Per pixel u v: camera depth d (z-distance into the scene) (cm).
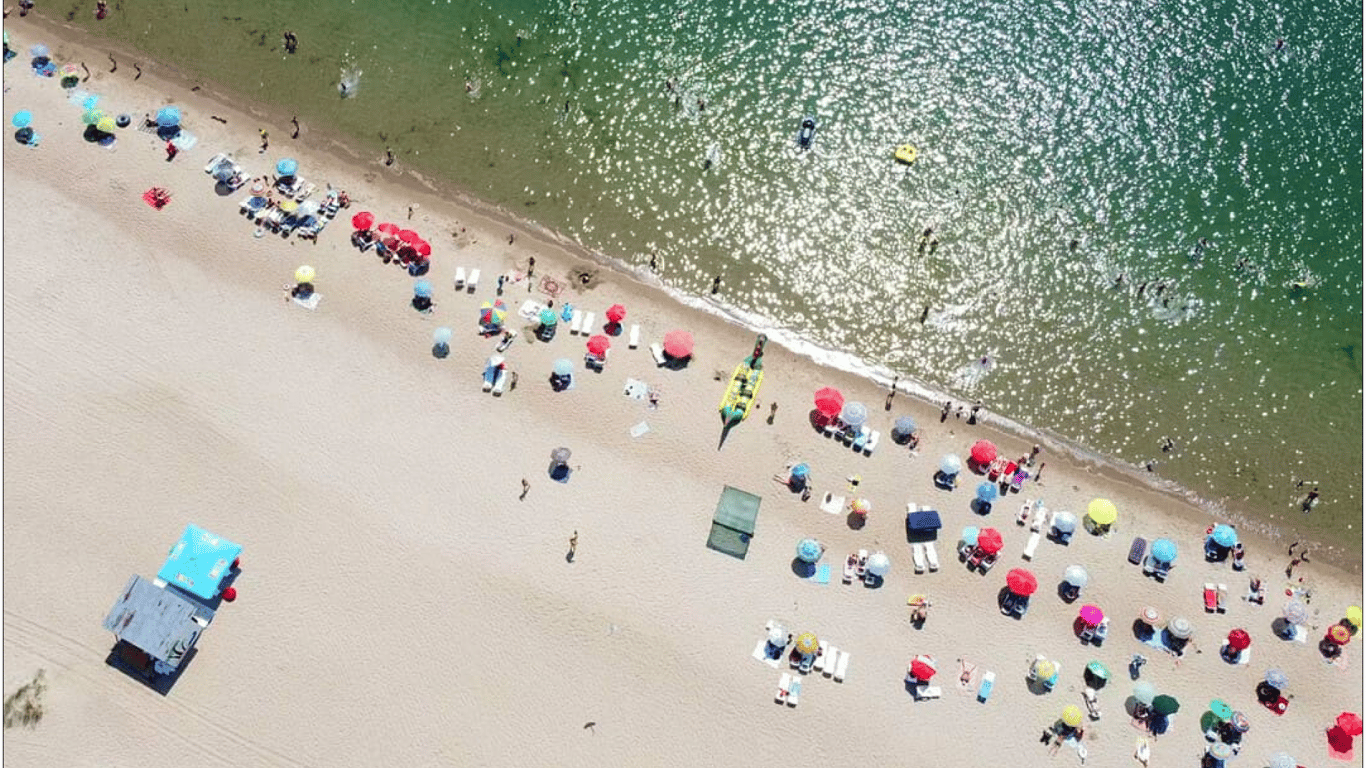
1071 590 5256
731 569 5112
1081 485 5656
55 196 5941
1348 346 6222
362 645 4691
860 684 4853
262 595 4772
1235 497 5709
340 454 5212
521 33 7044
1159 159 6819
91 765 4316
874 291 6234
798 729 4697
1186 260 6456
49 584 4694
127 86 6538
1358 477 5794
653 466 5391
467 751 4491
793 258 6316
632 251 6269
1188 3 7475
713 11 7269
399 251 5978
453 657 4703
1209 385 6041
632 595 4966
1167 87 7125
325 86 6706
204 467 5100
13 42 6644
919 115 6900
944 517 5419
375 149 6481
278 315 5656
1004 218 6525
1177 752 4838
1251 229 6594
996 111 6944
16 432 5075
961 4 7412
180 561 4678
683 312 6050
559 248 6219
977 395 5938
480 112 6706
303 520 4997
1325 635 5241
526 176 6481
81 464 5031
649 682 4744
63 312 5503
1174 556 5316
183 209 5997
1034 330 6166
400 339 5659
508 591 4903
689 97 6881
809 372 5906
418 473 5200
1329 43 7375
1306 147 6931
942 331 6128
